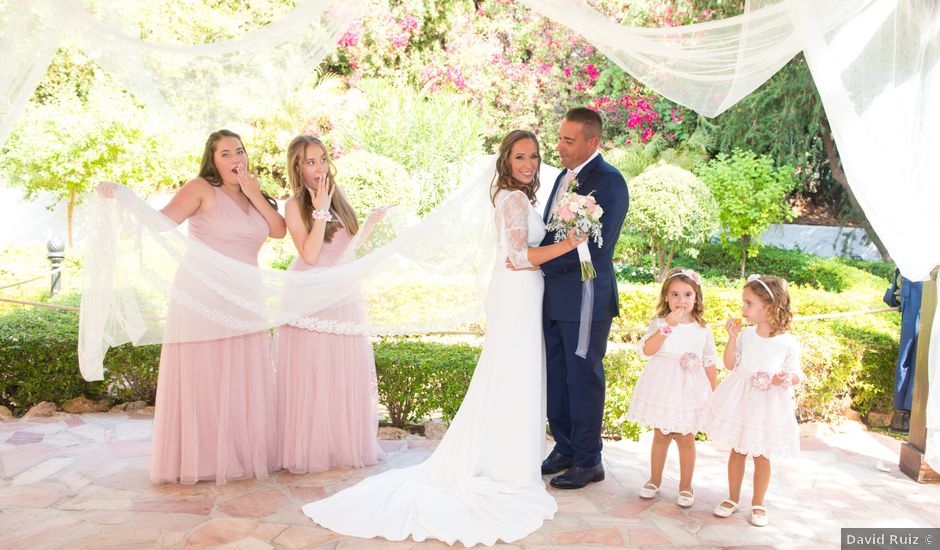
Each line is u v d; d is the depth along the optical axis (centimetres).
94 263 339
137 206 340
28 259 941
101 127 939
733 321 349
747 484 390
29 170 952
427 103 1090
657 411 348
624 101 1277
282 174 1135
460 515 327
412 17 1295
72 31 312
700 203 927
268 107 379
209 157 369
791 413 332
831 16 343
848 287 922
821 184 1245
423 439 459
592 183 370
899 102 357
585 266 351
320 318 381
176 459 368
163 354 367
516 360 351
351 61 1282
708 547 312
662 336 345
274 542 308
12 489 360
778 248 1137
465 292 368
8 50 272
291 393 387
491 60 1320
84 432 450
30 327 509
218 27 605
